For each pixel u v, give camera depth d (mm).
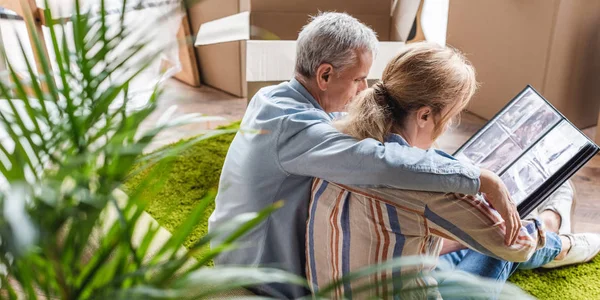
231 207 1411
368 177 1121
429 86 1143
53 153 648
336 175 1169
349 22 1394
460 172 1109
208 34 1346
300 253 1348
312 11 2443
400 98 1173
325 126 1248
